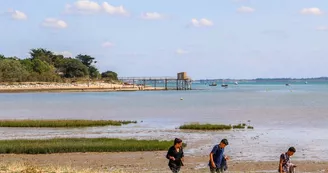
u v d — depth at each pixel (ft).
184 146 119.14
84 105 329.72
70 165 90.99
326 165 94.32
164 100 393.91
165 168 88.89
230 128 162.40
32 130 158.20
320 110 257.75
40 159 99.25
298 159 101.45
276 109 270.46
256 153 108.78
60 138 128.47
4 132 151.74
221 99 408.87
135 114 242.37
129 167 90.22
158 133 149.69
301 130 157.69
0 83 595.47
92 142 116.67
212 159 62.28
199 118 212.84
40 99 420.36
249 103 341.82
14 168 69.97
